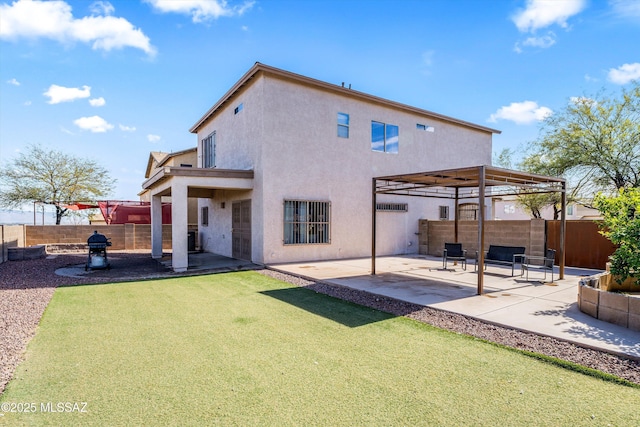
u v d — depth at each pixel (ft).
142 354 13.79
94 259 35.53
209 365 12.77
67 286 27.22
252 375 11.96
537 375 12.00
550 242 37.88
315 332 16.47
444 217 56.08
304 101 40.42
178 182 34.45
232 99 45.09
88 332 16.42
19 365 12.69
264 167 37.40
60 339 15.43
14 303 21.36
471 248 44.93
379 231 47.50
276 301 22.56
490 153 61.93
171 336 15.90
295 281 29.66
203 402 10.19
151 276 31.60
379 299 22.79
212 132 52.54
